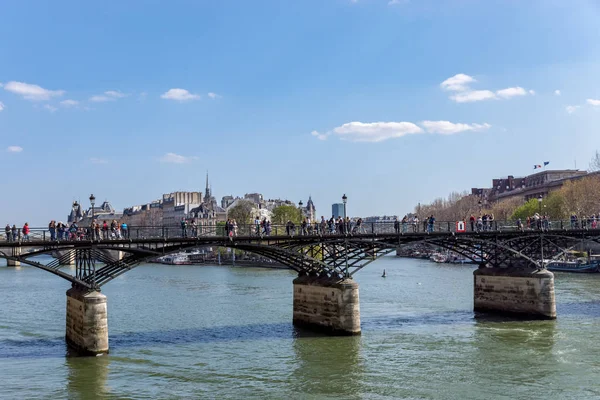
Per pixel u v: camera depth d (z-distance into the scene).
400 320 61.78
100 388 37.75
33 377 40.00
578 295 79.00
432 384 38.41
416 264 167.38
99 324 45.22
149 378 39.94
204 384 38.66
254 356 45.94
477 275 67.31
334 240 53.91
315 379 39.69
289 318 65.00
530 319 61.38
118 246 46.16
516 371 41.09
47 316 69.94
